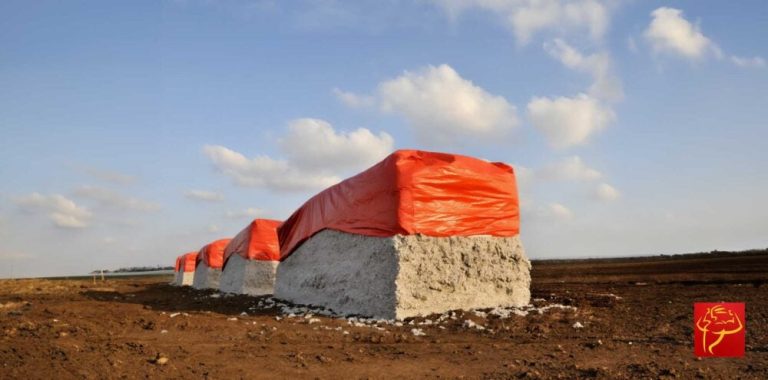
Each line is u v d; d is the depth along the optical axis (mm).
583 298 14180
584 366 6465
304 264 15859
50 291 27172
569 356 7207
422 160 11914
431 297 11297
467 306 11781
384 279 11320
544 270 45906
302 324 10867
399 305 10844
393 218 11320
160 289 31484
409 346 8273
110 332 9406
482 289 12094
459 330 9750
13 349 6910
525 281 12961
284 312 13633
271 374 6430
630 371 6152
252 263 21594
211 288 29797
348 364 6992
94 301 17344
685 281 20641
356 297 12406
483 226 12352
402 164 11562
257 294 21375
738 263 35094
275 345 8414
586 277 29125
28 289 30281
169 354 7477
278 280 18062
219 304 16547
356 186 12977
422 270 11242
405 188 11398
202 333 9625
